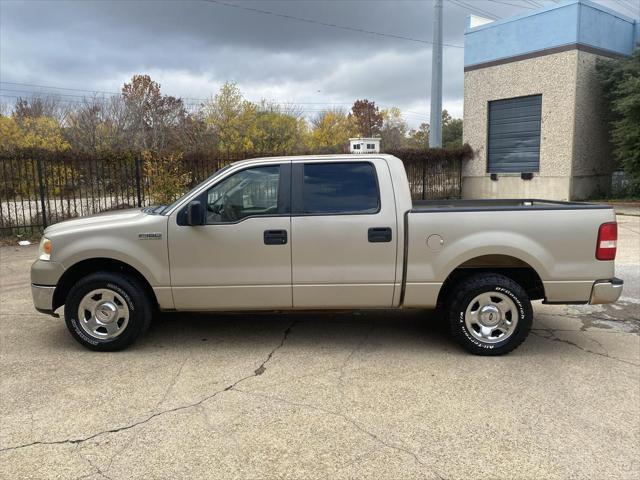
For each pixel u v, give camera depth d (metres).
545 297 4.65
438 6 22.12
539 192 19.67
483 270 4.86
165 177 13.12
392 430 3.41
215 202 4.69
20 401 3.82
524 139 20.17
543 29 18.98
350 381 4.19
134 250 4.64
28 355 4.75
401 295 4.70
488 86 21.00
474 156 21.72
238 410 3.69
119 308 4.77
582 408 3.72
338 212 4.64
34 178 12.36
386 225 4.61
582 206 4.68
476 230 4.58
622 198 19.17
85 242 4.67
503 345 4.68
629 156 17.98
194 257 4.65
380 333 5.39
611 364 4.55
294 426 3.46
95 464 3.03
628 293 7.04
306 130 44.19
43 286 4.74
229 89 34.00
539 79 19.28
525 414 3.63
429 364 4.55
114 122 36.44
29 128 36.25
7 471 2.95
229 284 4.68
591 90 18.86
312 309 4.78
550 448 3.20
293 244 4.63
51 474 2.93
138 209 5.50
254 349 4.91
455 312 4.70
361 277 4.65
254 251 4.64
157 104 37.75
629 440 3.28
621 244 10.65
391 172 4.71
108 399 3.86
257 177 4.71
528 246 4.55
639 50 17.98
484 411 3.67
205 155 14.05
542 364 4.55
